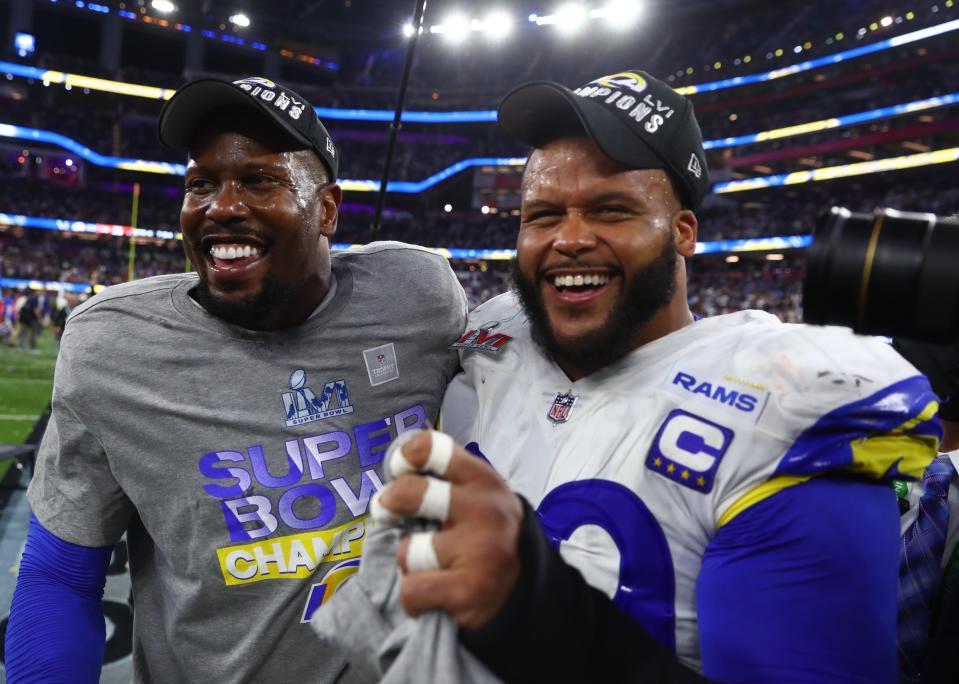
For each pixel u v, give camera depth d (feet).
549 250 3.50
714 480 3.04
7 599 10.95
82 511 4.61
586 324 3.46
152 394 4.45
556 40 120.06
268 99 4.38
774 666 2.56
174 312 4.63
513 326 4.37
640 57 120.47
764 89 108.58
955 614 3.86
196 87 4.15
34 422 25.79
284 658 4.49
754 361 3.30
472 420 4.05
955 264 2.09
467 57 125.70
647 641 2.34
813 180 95.81
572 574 2.27
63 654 4.23
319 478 4.52
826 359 3.22
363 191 118.62
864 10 102.42
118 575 12.19
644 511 3.16
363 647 2.59
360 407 4.69
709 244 101.09
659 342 3.57
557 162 3.45
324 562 4.50
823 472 2.88
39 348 48.08
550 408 3.69
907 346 3.54
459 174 116.88
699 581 2.93
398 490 2.00
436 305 5.02
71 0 117.60
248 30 127.65
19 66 108.88
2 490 16.30
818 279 2.29
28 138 108.06
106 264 103.91
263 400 4.52
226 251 4.39
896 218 2.27
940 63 92.89
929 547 4.48
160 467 4.44
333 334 4.70
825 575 2.69
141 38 124.67
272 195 4.34
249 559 4.42
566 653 2.11
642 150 3.35
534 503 3.48
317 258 4.64
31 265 95.86
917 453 3.07
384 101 124.36
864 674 2.54
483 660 2.06
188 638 4.58
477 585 1.96
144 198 115.55
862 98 101.40
